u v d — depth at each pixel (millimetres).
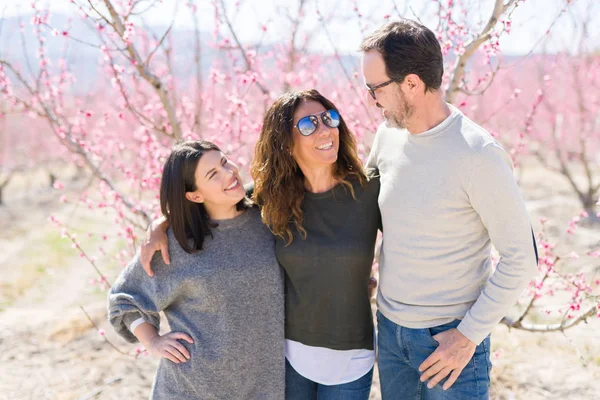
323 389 2256
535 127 10242
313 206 2225
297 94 2211
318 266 2178
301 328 2254
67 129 3881
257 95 5227
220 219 2199
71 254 9297
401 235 2010
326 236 2193
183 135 3641
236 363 2152
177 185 2094
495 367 3959
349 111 4145
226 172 2104
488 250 2004
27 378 4004
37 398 3740
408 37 1855
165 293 2154
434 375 2072
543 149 11781
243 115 3881
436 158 1896
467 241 1920
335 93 4281
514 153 4578
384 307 2152
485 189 1793
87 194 4414
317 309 2219
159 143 4012
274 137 2211
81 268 8477
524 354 4141
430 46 1863
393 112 1942
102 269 8031
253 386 2207
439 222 1903
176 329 2188
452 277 1948
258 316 2197
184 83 5684
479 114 8203
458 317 1975
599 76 9695
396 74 1872
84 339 4664
